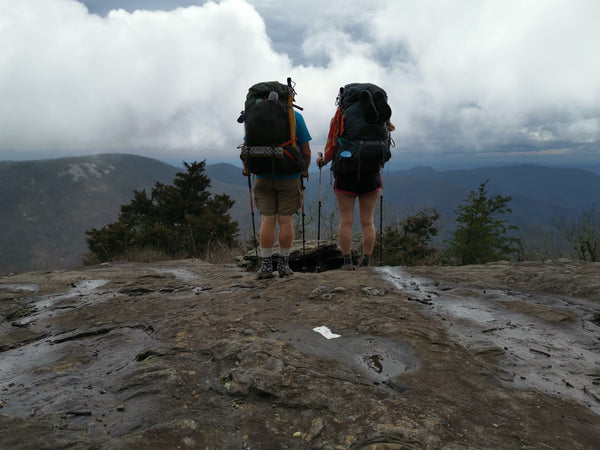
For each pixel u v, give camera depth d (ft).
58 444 4.54
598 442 4.72
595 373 6.72
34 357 7.89
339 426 4.95
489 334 8.57
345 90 14.74
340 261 22.99
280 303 11.01
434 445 4.50
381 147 13.89
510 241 37.68
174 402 5.55
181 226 57.82
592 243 32.22
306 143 13.44
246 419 5.10
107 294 13.83
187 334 8.64
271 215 13.93
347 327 8.91
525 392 5.93
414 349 7.64
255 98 12.91
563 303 10.89
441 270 14.98
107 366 7.16
